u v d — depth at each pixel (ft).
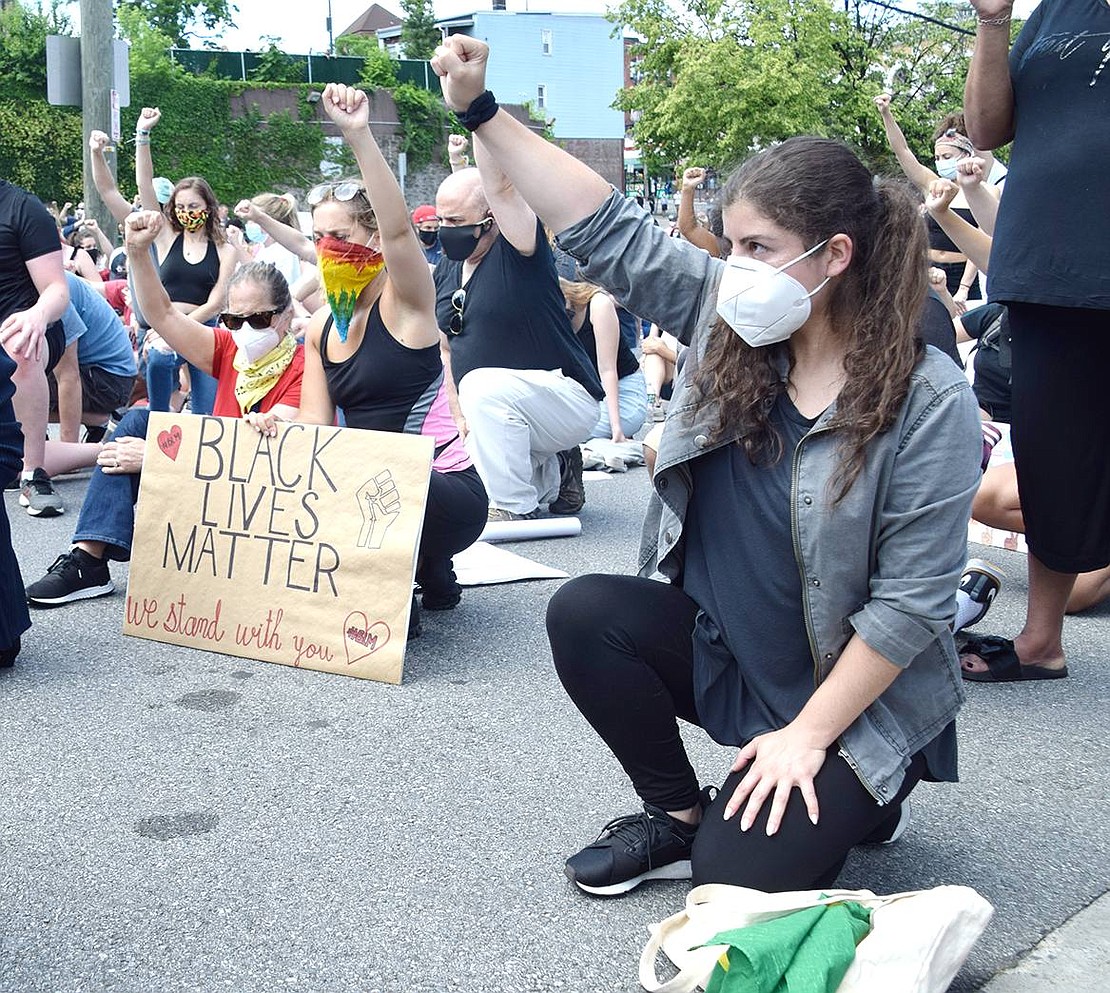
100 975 7.41
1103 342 11.46
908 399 7.19
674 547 8.11
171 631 13.62
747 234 7.16
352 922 8.04
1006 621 14.93
